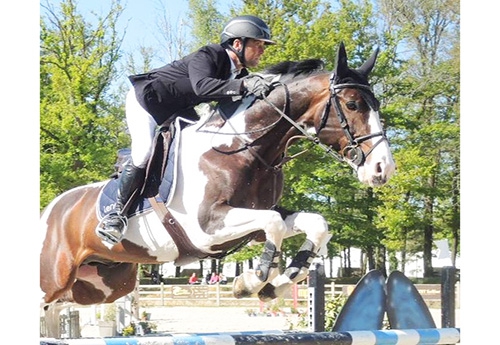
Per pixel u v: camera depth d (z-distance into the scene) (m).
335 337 4.40
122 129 23.25
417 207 26.30
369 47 24.44
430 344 4.95
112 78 23.97
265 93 4.73
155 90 4.80
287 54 20.59
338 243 27.81
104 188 5.15
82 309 18.59
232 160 4.67
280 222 4.39
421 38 26.81
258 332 5.01
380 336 4.61
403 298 5.46
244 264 32.56
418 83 26.05
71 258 5.34
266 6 21.56
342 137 4.57
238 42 4.83
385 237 26.94
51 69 22.55
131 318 14.36
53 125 21.53
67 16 23.17
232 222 4.52
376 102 4.58
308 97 4.68
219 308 21.92
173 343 3.85
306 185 21.77
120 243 5.02
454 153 26.11
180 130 4.89
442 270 5.77
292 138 4.75
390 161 4.43
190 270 46.84
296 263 4.50
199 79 4.62
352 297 5.23
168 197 4.76
